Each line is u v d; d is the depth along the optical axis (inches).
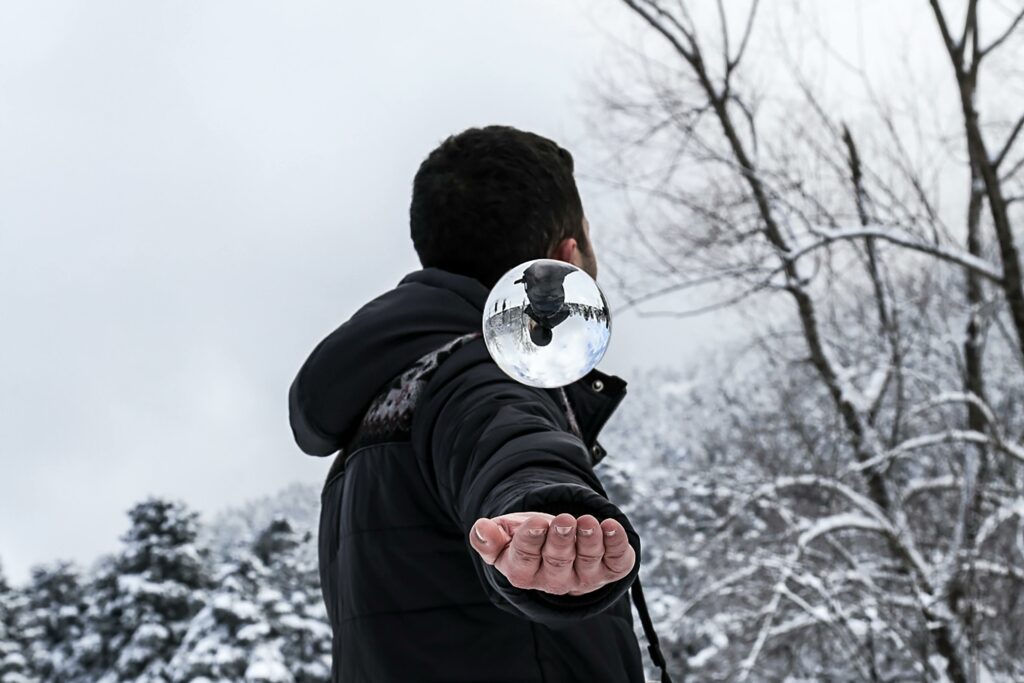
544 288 27.4
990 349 414.0
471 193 54.9
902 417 399.5
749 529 427.8
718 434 447.8
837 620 363.3
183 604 1250.0
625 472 713.0
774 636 395.2
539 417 40.9
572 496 31.7
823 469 405.4
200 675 1077.1
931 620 354.6
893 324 418.3
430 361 49.6
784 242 442.9
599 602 30.8
